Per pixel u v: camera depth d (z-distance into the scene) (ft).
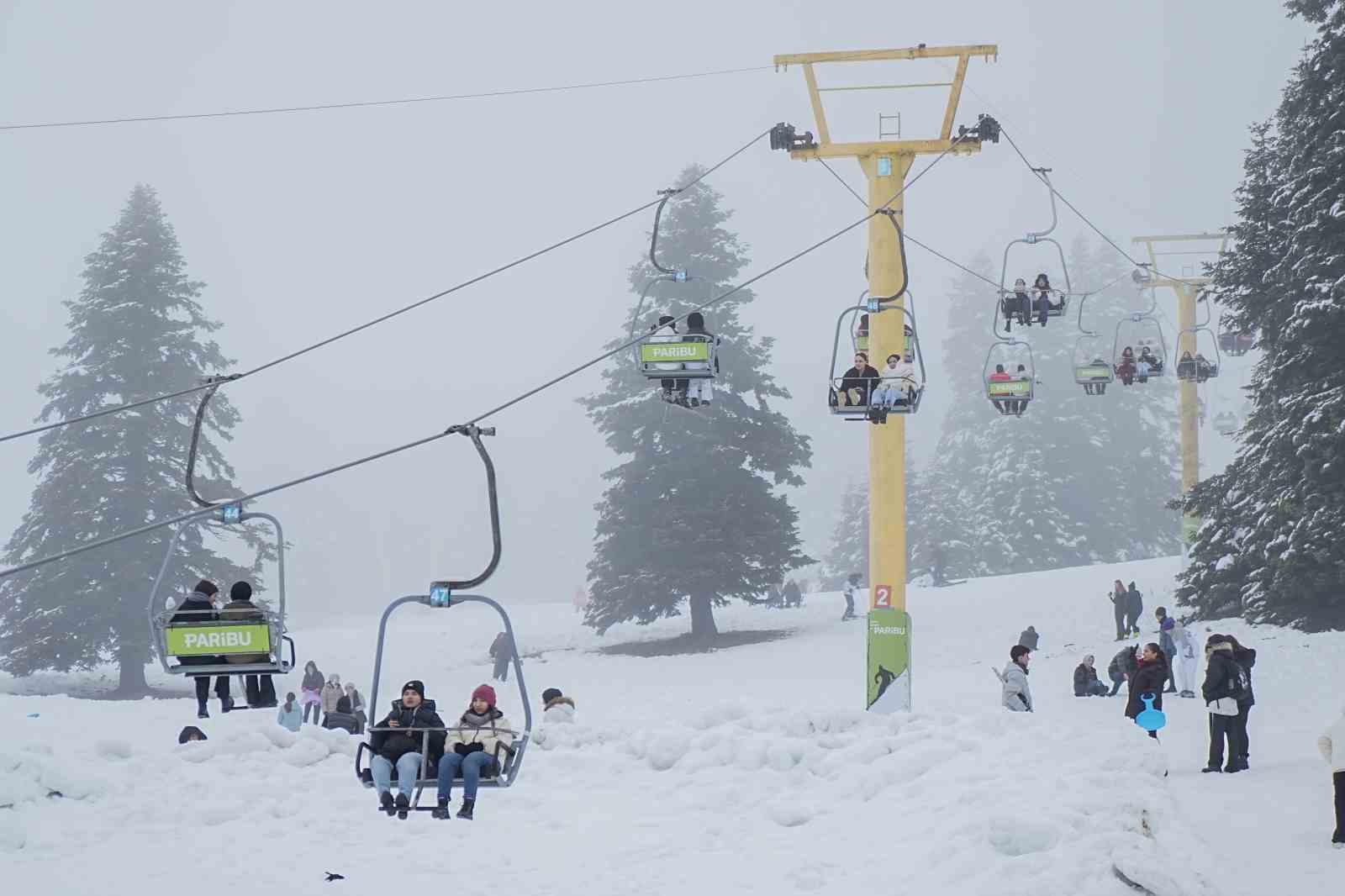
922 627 407.85
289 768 167.12
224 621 138.82
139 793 152.87
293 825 144.46
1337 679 246.68
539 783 166.09
